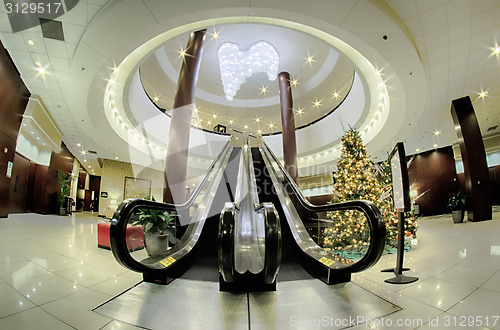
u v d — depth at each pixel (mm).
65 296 2098
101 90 6207
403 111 7051
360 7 4199
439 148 11984
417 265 3141
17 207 10047
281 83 11273
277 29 9227
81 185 17812
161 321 1759
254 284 2365
